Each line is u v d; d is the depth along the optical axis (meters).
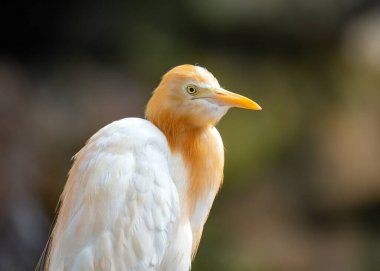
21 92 12.66
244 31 14.55
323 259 12.88
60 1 14.25
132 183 4.59
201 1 14.35
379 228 13.42
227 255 12.54
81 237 4.50
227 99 4.92
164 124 5.04
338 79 14.39
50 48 14.47
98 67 13.96
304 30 14.70
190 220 5.27
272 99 13.84
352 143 13.41
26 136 11.88
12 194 11.43
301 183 13.38
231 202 13.22
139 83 13.54
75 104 12.55
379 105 13.71
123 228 4.51
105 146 4.71
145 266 4.55
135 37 14.20
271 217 13.17
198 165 5.11
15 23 14.34
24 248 11.41
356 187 13.24
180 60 13.95
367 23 15.17
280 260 12.69
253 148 13.12
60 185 11.83
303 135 13.70
